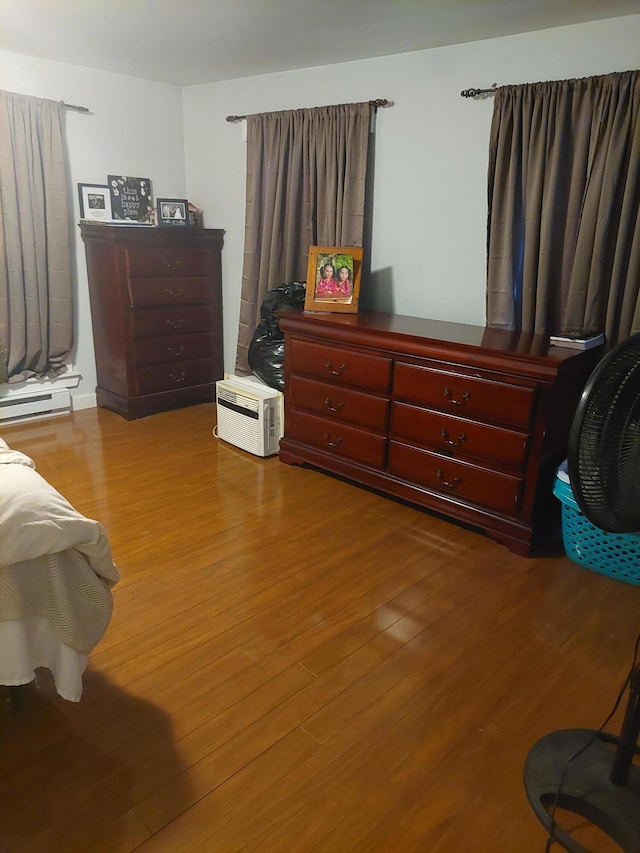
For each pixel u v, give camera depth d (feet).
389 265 10.87
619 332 8.32
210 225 13.89
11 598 4.44
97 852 4.09
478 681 5.76
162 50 10.30
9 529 4.39
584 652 6.19
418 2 7.50
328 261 10.31
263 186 12.07
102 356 13.12
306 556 7.84
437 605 6.91
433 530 8.61
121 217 13.05
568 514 7.70
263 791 4.58
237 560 7.70
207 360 13.93
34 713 5.27
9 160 10.96
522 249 9.10
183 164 13.98
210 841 4.19
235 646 6.15
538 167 8.48
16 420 12.41
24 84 11.09
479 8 7.61
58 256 12.00
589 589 7.29
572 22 8.05
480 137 9.27
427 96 9.71
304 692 5.57
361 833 4.29
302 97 11.43
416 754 4.95
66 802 4.44
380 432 9.26
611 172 7.88
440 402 8.41
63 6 8.17
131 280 12.07
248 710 5.34
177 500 9.29
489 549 8.14
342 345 9.43
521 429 7.71
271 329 11.49
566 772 4.75
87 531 4.77
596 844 4.32
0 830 4.21
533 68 8.61
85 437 11.76
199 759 4.84
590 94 7.97
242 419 11.10
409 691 5.62
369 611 6.77
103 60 11.18
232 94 12.57
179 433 12.16
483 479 8.21
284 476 10.28
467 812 4.48
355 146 10.51
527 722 5.30
